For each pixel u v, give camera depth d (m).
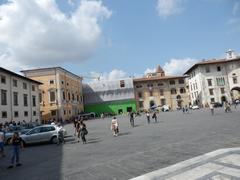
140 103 82.44
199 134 15.05
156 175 7.36
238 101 64.50
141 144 13.52
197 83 72.69
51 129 20.50
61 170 9.35
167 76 84.38
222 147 10.30
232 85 68.88
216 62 69.44
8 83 39.97
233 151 9.20
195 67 73.19
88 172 8.59
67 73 65.75
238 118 23.59
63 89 61.47
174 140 13.70
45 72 59.16
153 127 24.02
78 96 74.50
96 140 18.08
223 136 13.21
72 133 26.84
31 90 48.34
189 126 20.97
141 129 23.14
